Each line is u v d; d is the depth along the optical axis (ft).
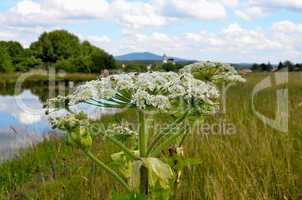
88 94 7.88
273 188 14.65
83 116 8.14
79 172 21.07
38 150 30.83
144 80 8.08
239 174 15.33
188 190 14.38
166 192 8.36
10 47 255.70
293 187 14.82
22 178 24.85
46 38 299.99
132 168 8.19
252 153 18.60
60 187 18.89
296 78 59.11
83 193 16.57
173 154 9.92
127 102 8.04
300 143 20.66
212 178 14.35
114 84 8.09
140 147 8.50
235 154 18.04
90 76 202.39
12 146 34.99
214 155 17.57
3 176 25.30
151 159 8.19
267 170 15.78
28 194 19.62
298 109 32.04
